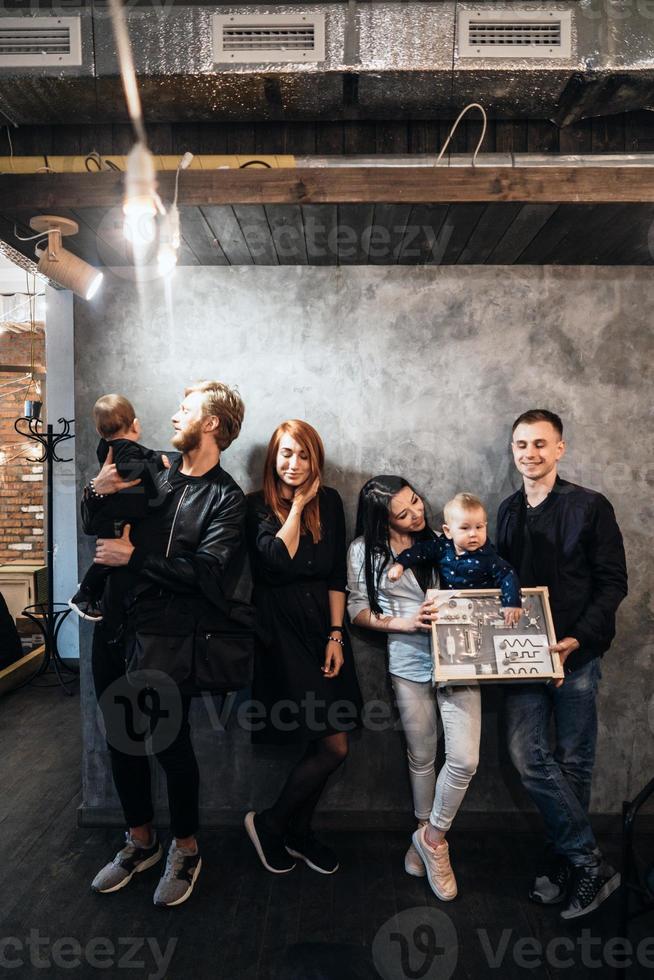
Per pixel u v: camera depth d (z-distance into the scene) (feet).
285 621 8.05
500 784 9.14
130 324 9.16
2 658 15.75
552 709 8.19
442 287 9.09
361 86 7.95
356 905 7.66
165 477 7.83
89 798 9.39
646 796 6.04
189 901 7.74
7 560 20.29
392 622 8.07
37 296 18.95
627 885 5.97
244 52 7.58
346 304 9.13
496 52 7.57
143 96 8.11
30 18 7.57
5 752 12.00
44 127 9.10
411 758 8.30
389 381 9.16
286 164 8.60
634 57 7.52
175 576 7.18
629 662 9.17
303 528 8.19
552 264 9.04
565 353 9.11
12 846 8.95
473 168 6.86
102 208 7.07
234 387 9.18
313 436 8.09
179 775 7.60
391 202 6.90
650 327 9.07
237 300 9.14
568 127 8.91
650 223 7.47
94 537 9.28
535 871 8.32
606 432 9.14
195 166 8.47
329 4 7.55
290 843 8.39
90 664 9.30
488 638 7.73
